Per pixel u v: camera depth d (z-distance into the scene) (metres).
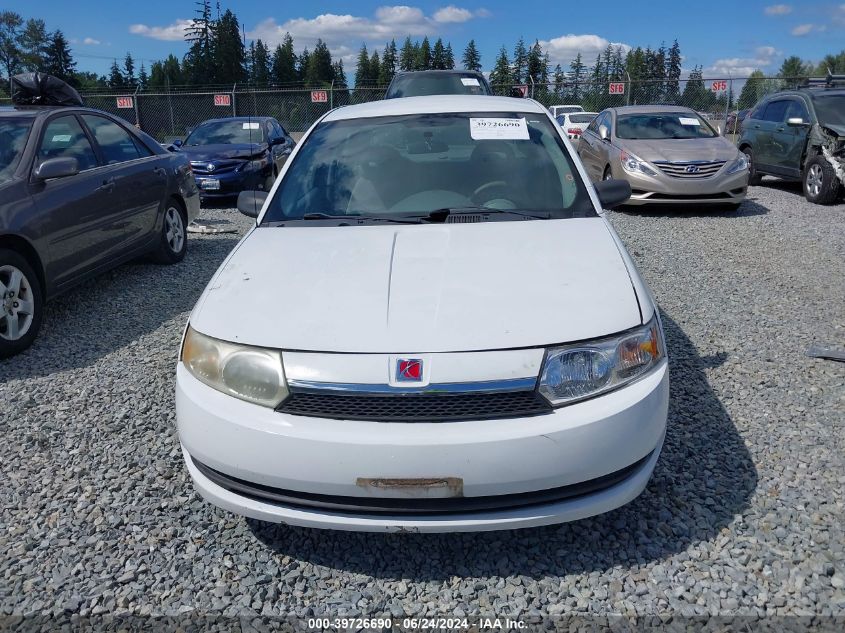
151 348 4.97
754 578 2.49
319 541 2.80
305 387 2.39
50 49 77.81
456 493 2.32
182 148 11.81
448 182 3.68
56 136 5.64
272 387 2.44
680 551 2.65
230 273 3.01
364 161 3.84
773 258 7.15
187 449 2.61
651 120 11.04
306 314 2.59
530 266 2.86
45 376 4.52
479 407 2.35
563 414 2.37
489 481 2.31
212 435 2.49
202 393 2.57
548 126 4.06
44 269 5.13
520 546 2.72
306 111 24.42
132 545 2.80
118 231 6.14
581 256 2.96
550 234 3.20
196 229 9.11
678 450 3.33
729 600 2.40
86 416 3.92
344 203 3.61
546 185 3.65
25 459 3.47
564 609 2.40
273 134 12.95
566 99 26.61
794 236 8.25
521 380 2.36
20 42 77.31
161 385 4.32
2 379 4.49
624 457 2.42
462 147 3.87
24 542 2.82
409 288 2.70
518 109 4.20
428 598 2.48
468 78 11.96
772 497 2.94
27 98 6.92
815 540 2.67
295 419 2.40
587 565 2.60
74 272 5.52
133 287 6.54
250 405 2.47
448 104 4.24
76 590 2.55
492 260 2.92
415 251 3.03
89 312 5.83
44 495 3.15
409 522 2.37
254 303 2.71
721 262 7.00
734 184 9.63
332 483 2.35
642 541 2.70
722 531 2.74
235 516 2.97
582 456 2.35
